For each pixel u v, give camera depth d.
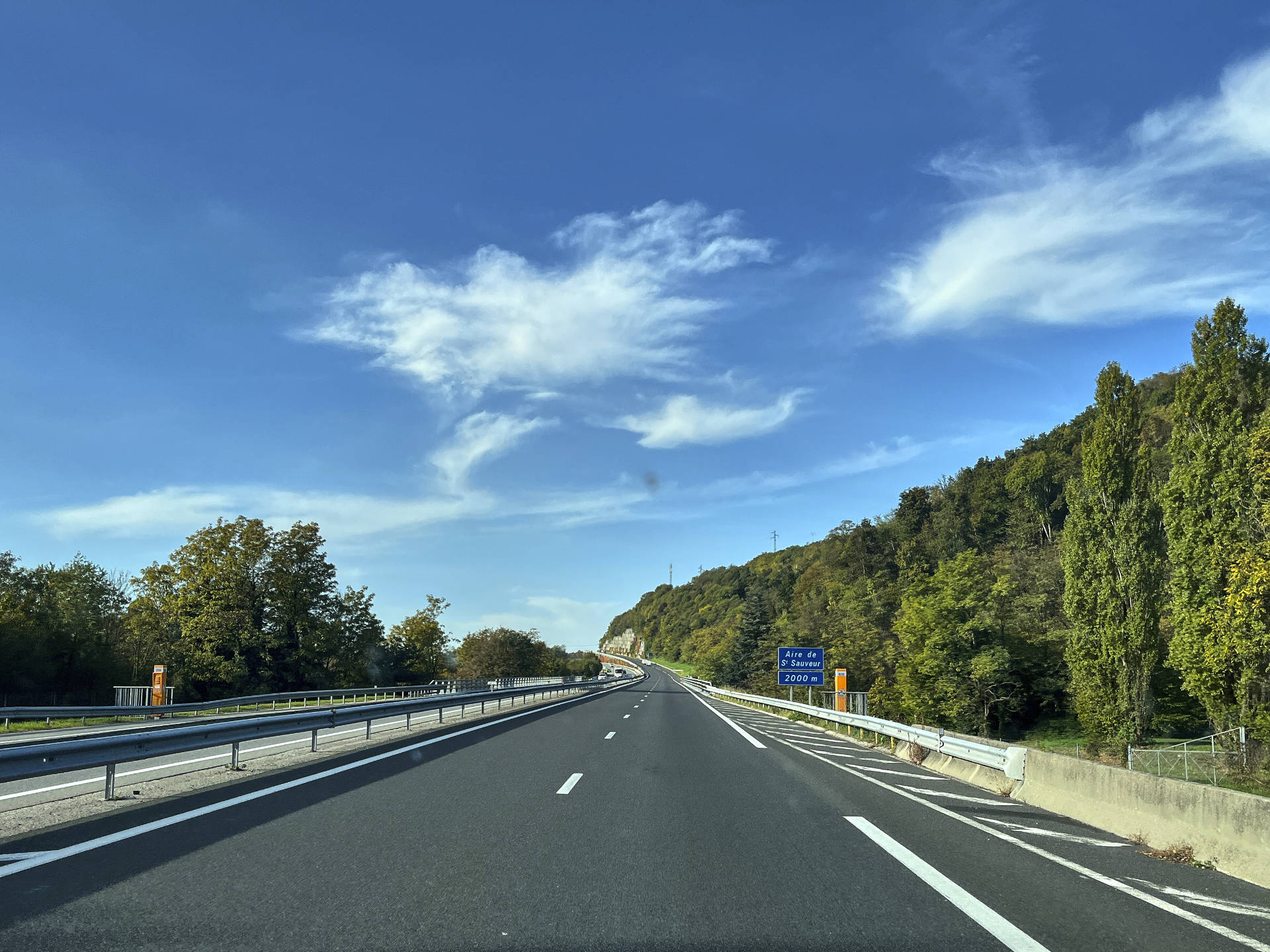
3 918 5.50
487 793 11.32
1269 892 6.80
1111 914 6.05
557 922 5.68
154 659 56.28
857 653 58.59
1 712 25.62
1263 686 24.23
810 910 6.03
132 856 7.25
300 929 5.40
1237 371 27.83
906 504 117.12
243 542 59.00
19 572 52.44
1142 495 31.59
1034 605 47.91
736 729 27.05
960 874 7.19
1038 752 11.84
